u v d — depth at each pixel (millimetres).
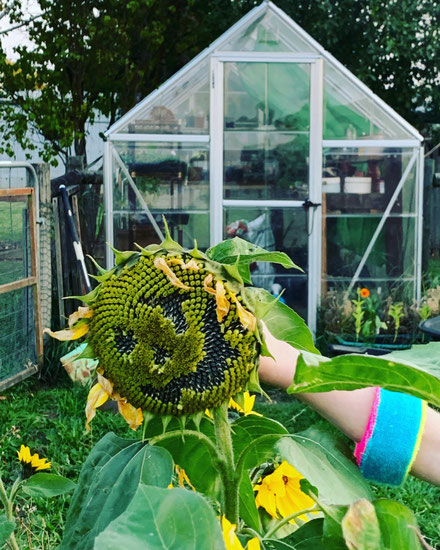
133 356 765
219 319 742
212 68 7312
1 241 5336
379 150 7488
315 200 7430
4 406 4980
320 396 845
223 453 832
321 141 7418
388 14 10391
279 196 7449
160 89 7266
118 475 815
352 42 10805
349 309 6926
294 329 878
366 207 7523
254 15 7281
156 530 586
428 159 8102
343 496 785
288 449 822
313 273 7480
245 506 928
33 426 4625
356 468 832
